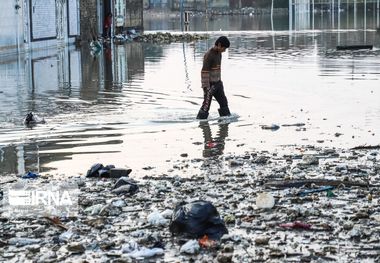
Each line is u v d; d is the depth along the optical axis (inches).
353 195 411.5
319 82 982.4
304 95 860.0
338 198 405.7
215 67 693.9
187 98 840.3
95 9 2102.6
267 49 1616.6
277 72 1119.0
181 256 319.0
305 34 2198.6
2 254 326.0
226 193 419.8
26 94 901.2
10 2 1595.7
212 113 727.1
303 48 1628.9
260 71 1139.9
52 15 1865.2
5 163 518.3
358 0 4330.7
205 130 637.3
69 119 698.8
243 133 621.9
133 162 514.0
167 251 325.4
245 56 1435.8
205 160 517.0
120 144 578.6
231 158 520.7
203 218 344.2
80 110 757.3
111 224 366.3
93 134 621.9
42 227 361.7
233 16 4382.4
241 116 711.1
